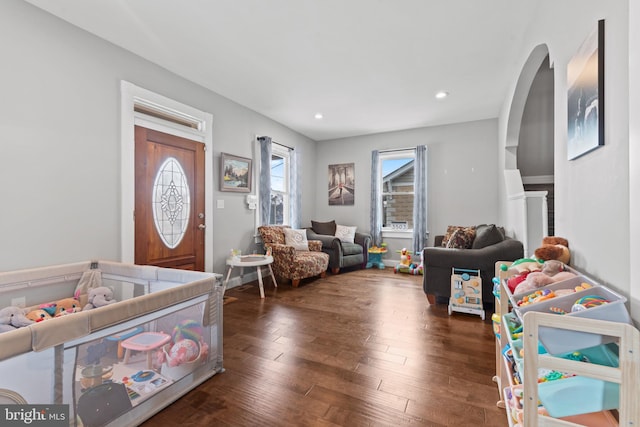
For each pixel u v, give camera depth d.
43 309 1.94
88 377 1.27
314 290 3.61
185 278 1.94
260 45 2.49
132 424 1.32
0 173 1.86
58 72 2.13
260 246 4.20
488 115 4.28
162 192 2.87
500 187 4.12
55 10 2.05
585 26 1.23
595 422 0.83
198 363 1.66
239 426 1.32
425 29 2.27
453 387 1.60
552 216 3.56
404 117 4.38
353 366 1.83
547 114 4.05
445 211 4.73
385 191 5.34
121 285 2.21
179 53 2.62
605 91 1.04
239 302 3.12
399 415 1.38
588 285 1.02
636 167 0.84
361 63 2.79
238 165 3.79
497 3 1.98
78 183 2.24
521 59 2.56
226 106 3.64
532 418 0.79
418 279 4.20
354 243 5.06
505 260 2.62
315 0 1.95
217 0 1.95
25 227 1.98
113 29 2.27
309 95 3.56
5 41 1.88
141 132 2.68
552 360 0.78
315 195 5.77
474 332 2.34
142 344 1.56
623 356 0.71
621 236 0.96
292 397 1.53
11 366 1.02
